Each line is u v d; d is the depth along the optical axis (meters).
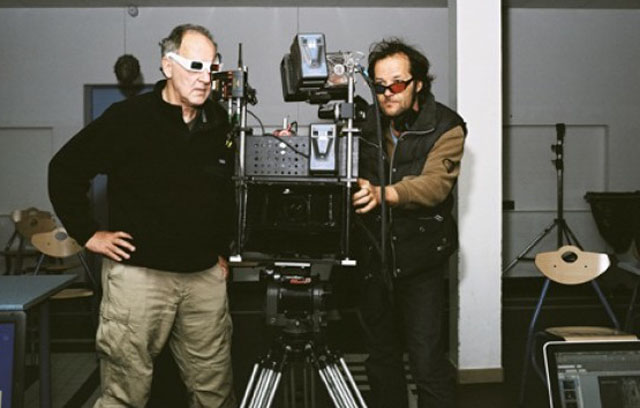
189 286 2.07
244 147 1.72
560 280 3.13
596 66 6.92
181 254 2.00
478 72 3.46
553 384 1.43
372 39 6.71
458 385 3.44
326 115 1.79
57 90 6.58
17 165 6.66
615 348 1.46
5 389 1.92
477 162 3.47
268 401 1.94
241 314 5.43
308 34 1.73
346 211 1.71
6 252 5.82
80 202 2.01
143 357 2.01
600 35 6.91
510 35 6.86
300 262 1.81
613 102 6.94
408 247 2.12
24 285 2.33
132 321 1.97
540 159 6.95
